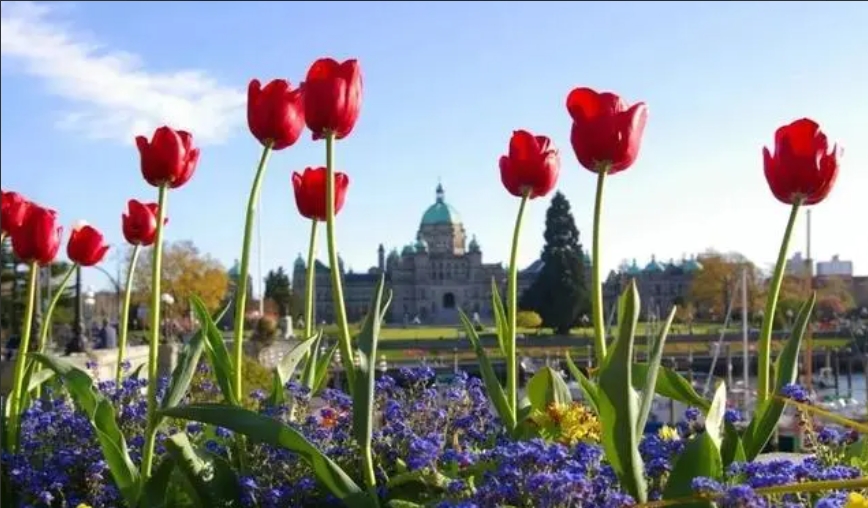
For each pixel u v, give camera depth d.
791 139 3.51
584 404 4.49
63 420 4.39
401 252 142.75
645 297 123.00
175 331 37.53
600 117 3.44
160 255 3.82
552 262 84.31
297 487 3.47
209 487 3.46
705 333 73.12
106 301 55.25
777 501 2.87
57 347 34.78
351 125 3.63
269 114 3.95
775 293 3.64
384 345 74.75
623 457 2.85
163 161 3.80
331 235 3.59
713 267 95.31
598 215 3.52
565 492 2.80
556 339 71.12
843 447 3.87
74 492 4.04
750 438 3.53
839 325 49.66
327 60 3.69
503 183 4.23
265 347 30.36
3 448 4.39
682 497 2.81
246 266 4.11
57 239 4.77
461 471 3.48
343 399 4.34
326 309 58.03
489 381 4.10
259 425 3.12
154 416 3.64
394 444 3.83
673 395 3.84
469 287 140.25
